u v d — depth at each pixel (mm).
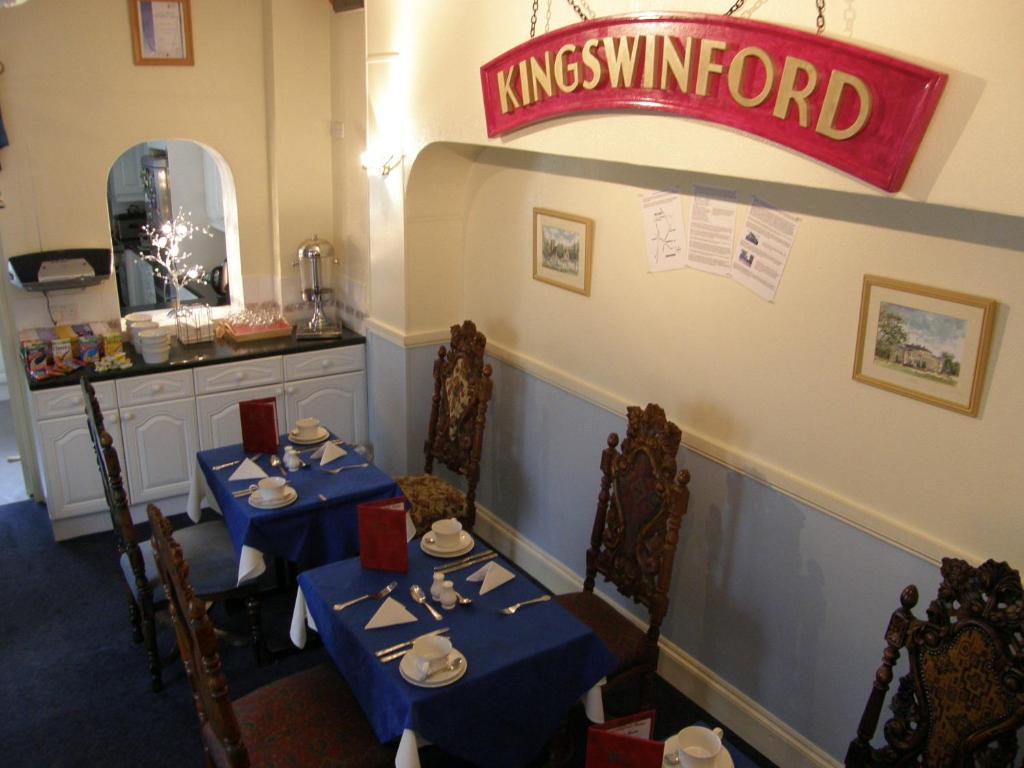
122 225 6508
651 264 3332
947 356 2408
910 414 2549
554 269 3848
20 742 3168
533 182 3873
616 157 2832
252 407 3838
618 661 2773
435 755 3131
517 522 4418
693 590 3385
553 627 2713
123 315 5438
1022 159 1816
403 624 2701
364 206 4762
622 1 2650
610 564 3275
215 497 3752
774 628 3082
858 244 2586
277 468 3746
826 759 2973
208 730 2453
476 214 4328
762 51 2256
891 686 2725
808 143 2215
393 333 4609
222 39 4629
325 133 4977
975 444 2400
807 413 2848
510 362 4223
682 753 2111
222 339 4957
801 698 3027
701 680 3398
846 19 2086
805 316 2787
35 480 4844
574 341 3824
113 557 4371
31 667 3568
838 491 2795
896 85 1989
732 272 3004
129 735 3221
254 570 3357
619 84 2709
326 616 2799
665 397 3400
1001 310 2275
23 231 4340
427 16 3717
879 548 2688
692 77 2471
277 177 4918
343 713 2666
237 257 5090
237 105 4781
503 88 3227
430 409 4730
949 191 1953
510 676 2523
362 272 4930
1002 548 2389
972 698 2098
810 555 2904
